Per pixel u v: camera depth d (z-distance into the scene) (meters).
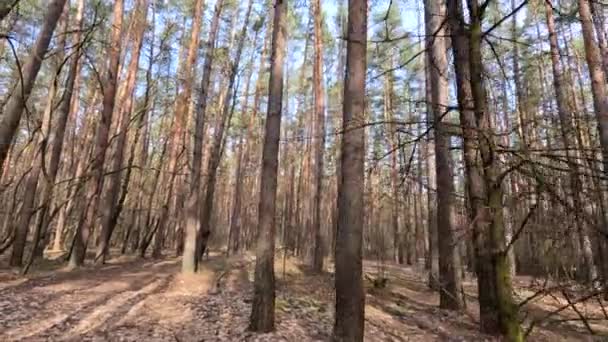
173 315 8.13
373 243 33.03
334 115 24.69
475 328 8.23
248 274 15.04
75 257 14.46
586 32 11.16
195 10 19.12
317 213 17.84
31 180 14.27
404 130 3.46
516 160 2.83
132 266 16.53
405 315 9.52
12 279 10.91
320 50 19.08
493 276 2.94
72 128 23.69
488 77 3.72
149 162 31.97
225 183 46.81
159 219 21.95
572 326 8.40
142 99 25.36
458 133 3.16
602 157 2.77
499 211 2.94
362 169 5.70
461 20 3.31
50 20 5.32
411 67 20.11
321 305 10.02
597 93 10.77
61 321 7.05
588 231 2.91
